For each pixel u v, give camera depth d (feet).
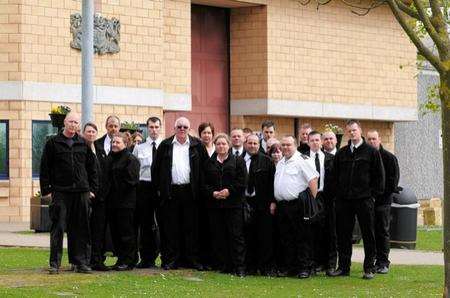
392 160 66.08
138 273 62.39
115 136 63.10
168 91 120.98
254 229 64.80
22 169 107.76
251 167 64.69
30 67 107.96
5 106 107.96
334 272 65.05
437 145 154.81
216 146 64.28
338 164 64.34
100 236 62.95
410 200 85.76
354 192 63.72
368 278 63.57
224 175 63.98
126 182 63.05
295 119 135.74
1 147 107.96
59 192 60.23
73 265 62.13
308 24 134.21
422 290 59.00
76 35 110.42
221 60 131.34
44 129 108.78
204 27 129.70
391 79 144.77
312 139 65.36
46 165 60.23
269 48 130.11
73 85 110.32
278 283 60.75
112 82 113.19
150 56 116.26
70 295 53.16
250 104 130.72
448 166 48.85
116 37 113.29
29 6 107.86
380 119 143.33
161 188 64.08
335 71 137.49
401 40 145.59
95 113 111.65
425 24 48.73
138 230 66.85
